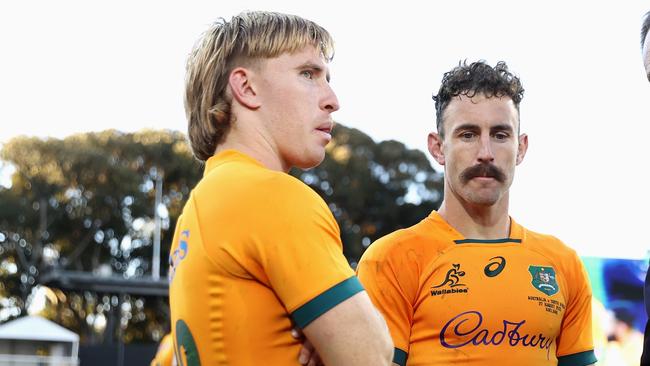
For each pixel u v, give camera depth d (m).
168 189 35.28
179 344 1.78
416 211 33.75
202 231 1.74
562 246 2.99
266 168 1.81
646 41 2.49
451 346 2.76
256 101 1.83
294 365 1.66
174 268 1.86
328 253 1.66
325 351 1.62
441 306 2.78
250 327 1.66
